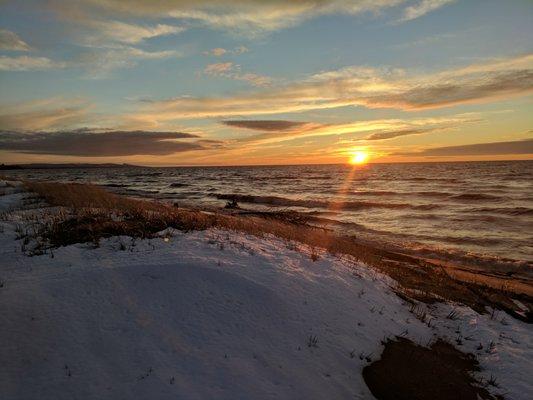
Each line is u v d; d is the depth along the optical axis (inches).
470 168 5900.6
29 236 341.1
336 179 3720.5
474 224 1084.5
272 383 178.5
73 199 616.1
